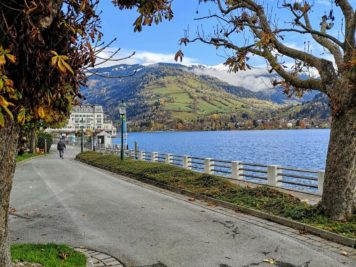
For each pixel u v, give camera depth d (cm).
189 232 940
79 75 450
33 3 353
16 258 656
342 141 948
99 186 1862
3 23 374
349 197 946
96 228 991
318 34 959
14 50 378
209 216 1129
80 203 1377
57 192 1658
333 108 948
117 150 4228
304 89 1091
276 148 8725
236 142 11750
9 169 451
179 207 1283
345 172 945
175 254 769
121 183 1988
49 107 445
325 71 973
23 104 420
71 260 691
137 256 758
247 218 1096
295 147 8931
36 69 399
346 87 926
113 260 733
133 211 1216
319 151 7669
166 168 2147
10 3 369
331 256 747
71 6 433
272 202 1174
